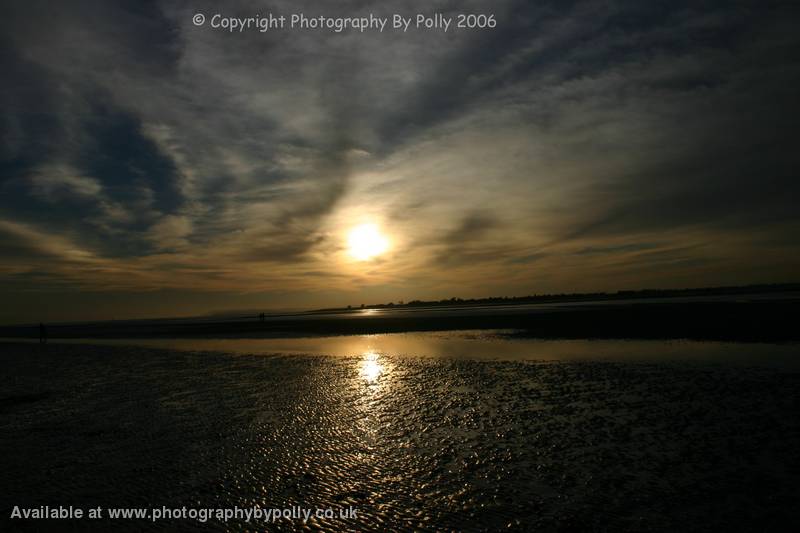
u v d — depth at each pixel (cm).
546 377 1944
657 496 860
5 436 1430
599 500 858
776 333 2819
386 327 5281
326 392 1872
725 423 1234
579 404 1502
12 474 1102
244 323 8212
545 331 3853
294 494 945
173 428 1448
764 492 852
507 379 1944
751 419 1253
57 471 1112
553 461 1049
